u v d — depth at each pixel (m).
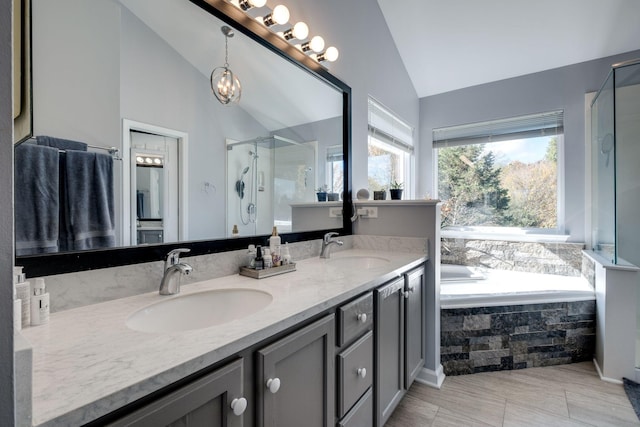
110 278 0.97
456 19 2.73
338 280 1.26
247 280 1.26
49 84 0.89
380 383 1.40
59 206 0.90
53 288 0.85
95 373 0.54
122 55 1.07
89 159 0.97
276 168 1.68
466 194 3.49
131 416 0.52
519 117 3.20
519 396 1.88
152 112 1.15
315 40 1.81
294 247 1.76
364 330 1.27
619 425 1.60
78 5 0.96
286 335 0.87
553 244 2.95
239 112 1.47
